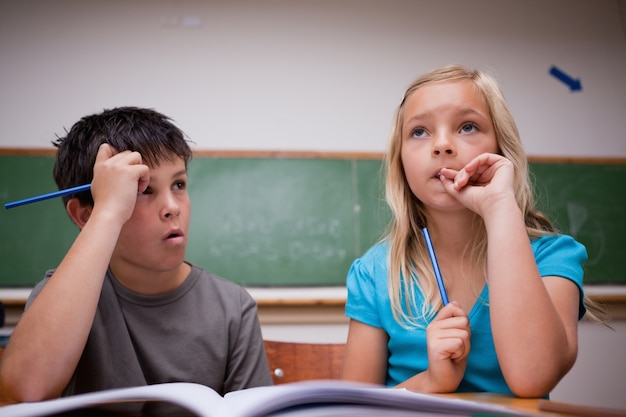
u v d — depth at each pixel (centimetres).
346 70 291
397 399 42
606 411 43
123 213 71
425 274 86
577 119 298
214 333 87
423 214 91
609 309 275
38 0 279
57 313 62
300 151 281
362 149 286
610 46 305
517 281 63
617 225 287
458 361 66
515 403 52
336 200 279
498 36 299
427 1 299
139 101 278
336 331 264
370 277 92
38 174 266
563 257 78
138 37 283
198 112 280
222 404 41
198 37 287
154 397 44
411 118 81
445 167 78
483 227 84
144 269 84
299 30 293
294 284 271
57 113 272
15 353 60
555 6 305
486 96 83
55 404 46
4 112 269
